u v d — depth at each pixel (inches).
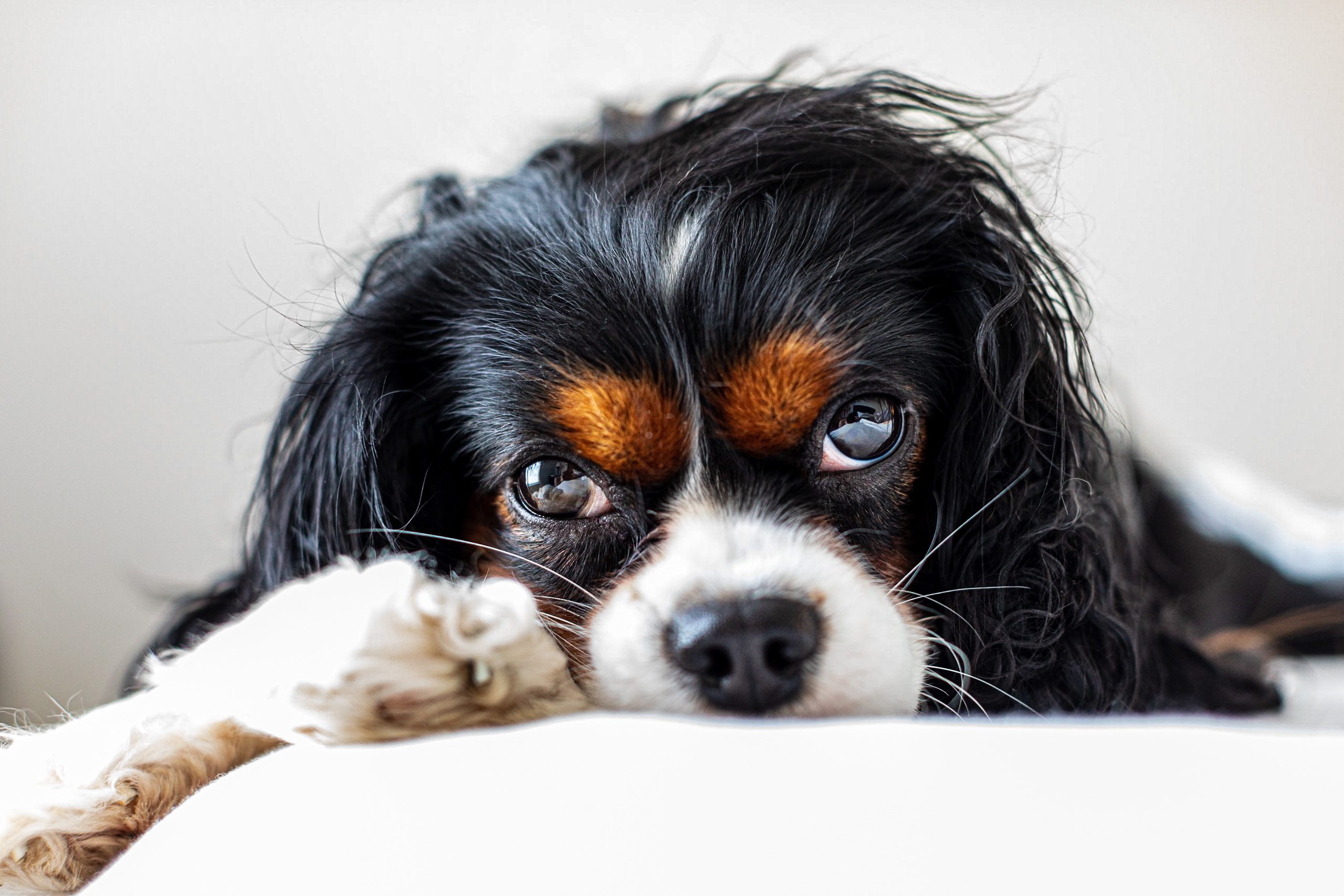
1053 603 14.0
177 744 11.0
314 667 10.1
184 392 22.3
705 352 13.0
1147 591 15.8
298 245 22.5
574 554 13.3
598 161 15.0
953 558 13.9
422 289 14.3
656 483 13.1
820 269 13.3
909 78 15.2
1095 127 26.3
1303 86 26.6
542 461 13.4
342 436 14.3
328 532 14.4
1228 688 16.1
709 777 9.2
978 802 8.6
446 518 14.3
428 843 8.7
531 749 9.5
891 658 12.1
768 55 24.8
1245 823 8.2
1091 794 8.7
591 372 13.1
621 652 12.1
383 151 23.2
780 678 11.8
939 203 14.3
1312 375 27.2
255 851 9.0
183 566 22.3
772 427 13.0
